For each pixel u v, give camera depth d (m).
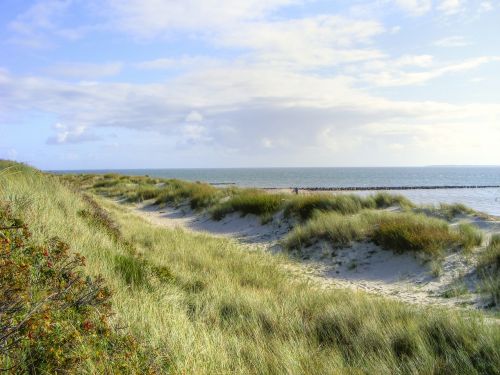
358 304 6.36
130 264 6.56
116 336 3.42
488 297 8.16
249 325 5.35
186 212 22.84
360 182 99.69
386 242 11.82
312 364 4.22
